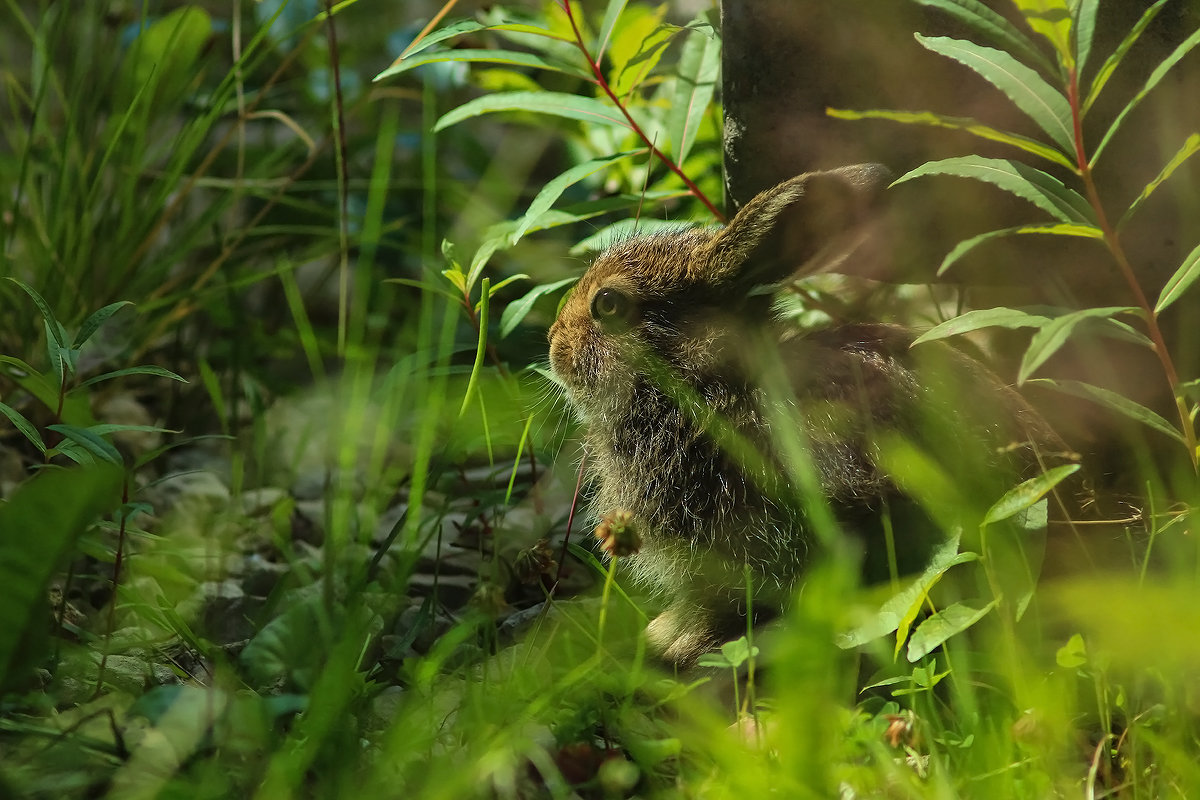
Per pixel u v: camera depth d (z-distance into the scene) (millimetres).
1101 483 6711
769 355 6355
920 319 8016
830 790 4301
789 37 6684
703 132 9203
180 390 9156
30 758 4461
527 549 6219
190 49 9602
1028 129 6523
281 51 11531
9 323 8727
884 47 6562
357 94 11320
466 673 5105
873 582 5695
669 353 6793
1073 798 4352
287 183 9648
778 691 4617
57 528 4461
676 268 6934
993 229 6742
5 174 9523
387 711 5312
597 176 9859
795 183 6348
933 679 4863
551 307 9484
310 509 8125
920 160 6707
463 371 7547
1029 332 7410
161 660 5629
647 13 8805
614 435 6914
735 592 6383
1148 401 6938
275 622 5457
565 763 4703
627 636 6215
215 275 9719
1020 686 4691
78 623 6141
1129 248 6625
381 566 7055
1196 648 4594
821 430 6117
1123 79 6332
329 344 9883
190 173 10906
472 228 10164
